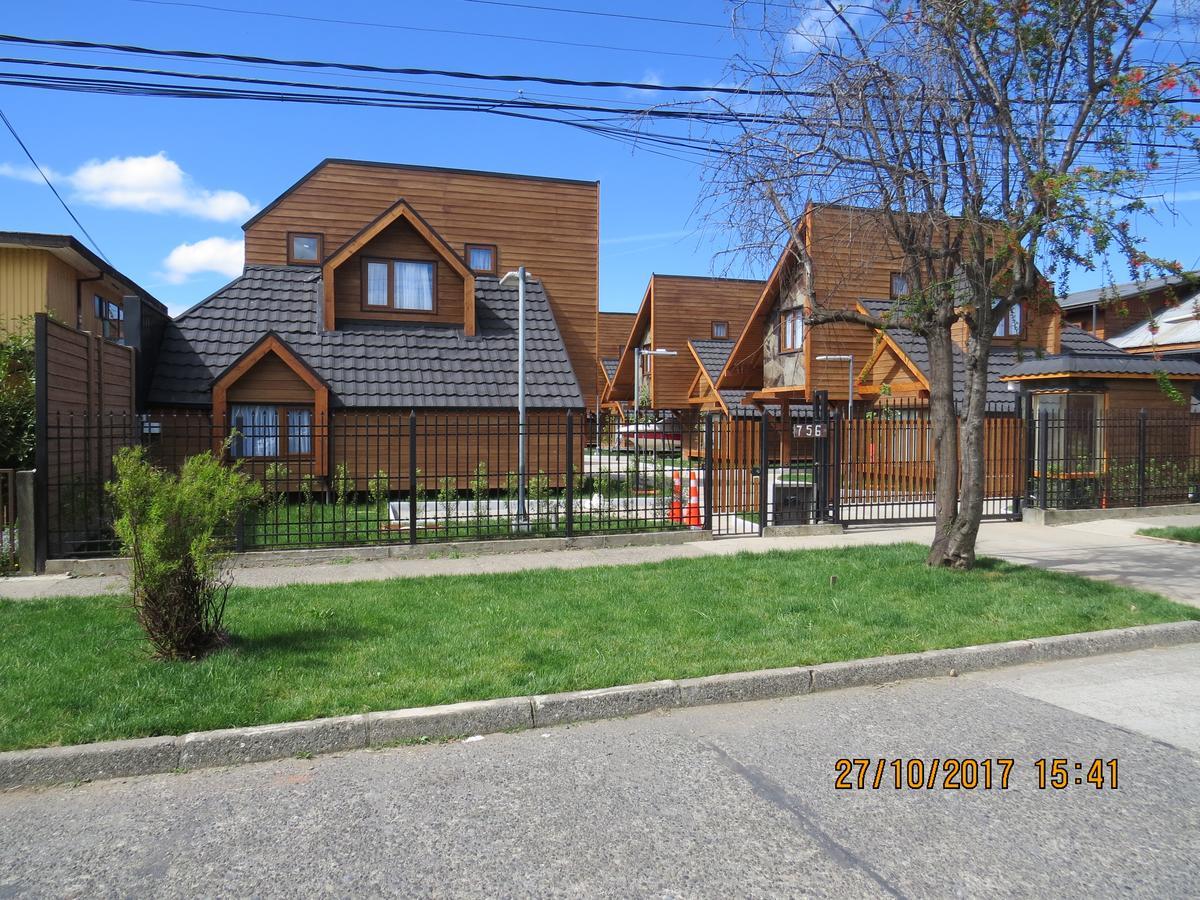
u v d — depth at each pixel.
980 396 8.77
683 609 7.30
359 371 16.34
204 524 5.84
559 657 5.93
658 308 32.62
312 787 4.26
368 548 10.20
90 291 15.55
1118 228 7.47
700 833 3.72
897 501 14.51
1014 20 8.09
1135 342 24.59
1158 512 13.91
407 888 3.29
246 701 5.00
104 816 3.96
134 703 4.94
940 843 3.63
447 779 4.34
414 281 17.66
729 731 5.00
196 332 16.38
